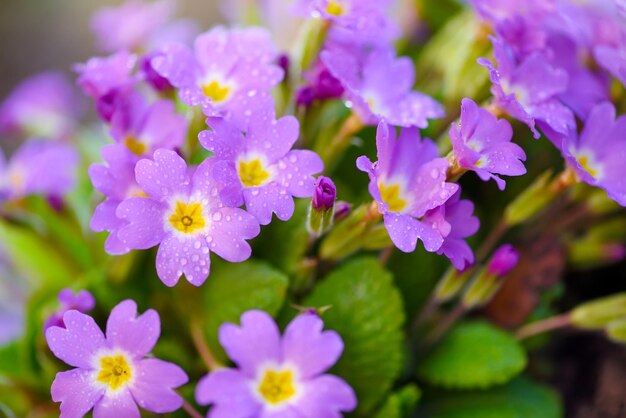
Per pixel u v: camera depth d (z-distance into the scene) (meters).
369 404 0.30
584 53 0.33
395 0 0.39
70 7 0.58
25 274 0.37
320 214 0.27
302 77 0.31
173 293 0.32
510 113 0.28
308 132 0.31
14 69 0.56
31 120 0.41
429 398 0.33
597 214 0.33
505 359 0.31
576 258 0.34
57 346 0.27
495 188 0.35
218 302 0.30
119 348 0.27
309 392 0.26
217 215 0.26
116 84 0.30
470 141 0.27
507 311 0.34
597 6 0.35
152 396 0.26
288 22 0.36
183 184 0.27
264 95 0.28
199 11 0.57
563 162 0.34
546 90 0.29
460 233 0.27
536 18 0.31
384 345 0.30
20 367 0.34
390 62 0.30
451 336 0.32
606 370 0.35
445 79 0.35
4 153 0.51
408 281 0.33
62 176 0.34
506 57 0.29
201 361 0.31
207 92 0.29
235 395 0.26
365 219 0.28
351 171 0.33
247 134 0.28
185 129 0.29
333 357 0.26
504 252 0.30
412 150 0.28
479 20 0.31
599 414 0.34
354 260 0.30
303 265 0.30
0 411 0.31
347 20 0.30
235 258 0.26
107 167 0.28
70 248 0.35
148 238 0.26
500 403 0.32
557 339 0.35
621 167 0.29
